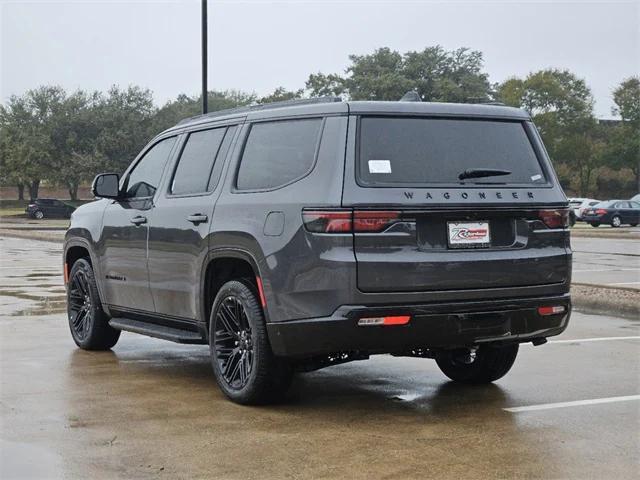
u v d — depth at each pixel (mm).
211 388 6809
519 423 5695
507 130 6219
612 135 82938
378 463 4816
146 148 7914
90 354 8328
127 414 5941
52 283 15344
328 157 5703
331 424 5676
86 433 5449
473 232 5785
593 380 7078
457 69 71250
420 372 7488
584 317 11148
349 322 5434
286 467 4750
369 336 5477
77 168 67375
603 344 8891
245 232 6070
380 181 5629
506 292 5844
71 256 8820
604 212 46406
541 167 6254
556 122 82562
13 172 68688
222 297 6309
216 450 5078
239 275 6535
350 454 4992
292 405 6219
